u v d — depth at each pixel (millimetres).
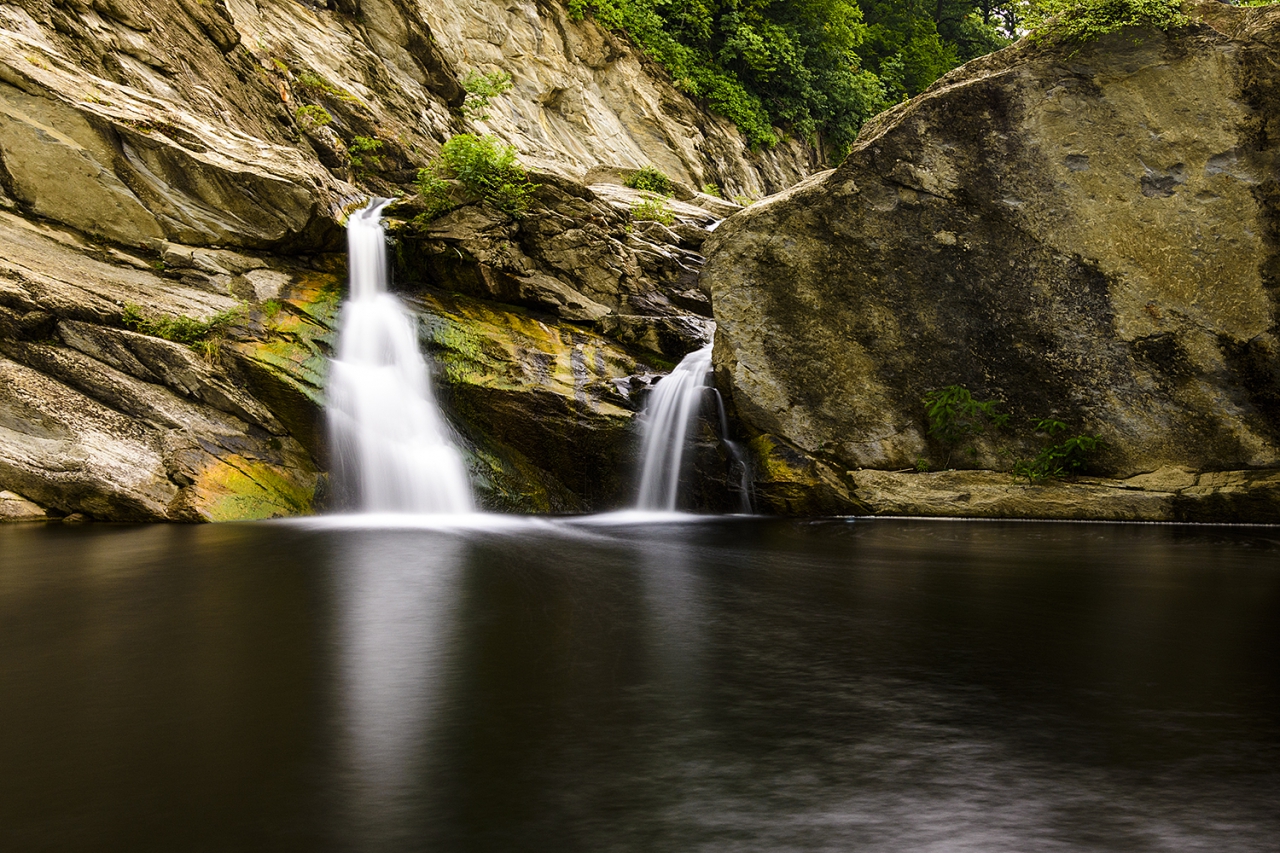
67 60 16219
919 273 14797
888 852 2711
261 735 3707
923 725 3826
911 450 15031
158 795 3117
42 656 4957
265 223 16047
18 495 11672
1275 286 12977
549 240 19188
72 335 12875
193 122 16672
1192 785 3184
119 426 12352
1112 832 2834
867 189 14789
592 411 14906
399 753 3500
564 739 3658
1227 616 6117
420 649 5133
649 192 28203
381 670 4684
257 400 13797
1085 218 13883
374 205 19594
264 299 15312
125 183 15281
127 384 12727
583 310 18484
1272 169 12852
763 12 46250
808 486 14836
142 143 15258
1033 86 13914
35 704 4105
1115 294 13844
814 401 15344
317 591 6961
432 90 29484
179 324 13797
